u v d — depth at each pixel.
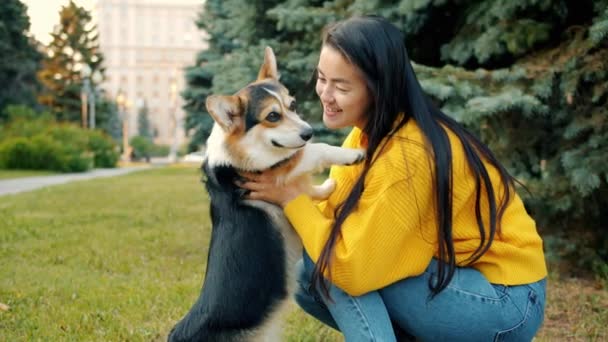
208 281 2.54
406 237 2.19
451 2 5.50
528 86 4.60
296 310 3.98
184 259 5.76
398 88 2.26
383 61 2.24
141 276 5.02
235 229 2.56
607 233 5.08
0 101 32.31
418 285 2.30
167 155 55.09
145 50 81.44
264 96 2.92
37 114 32.31
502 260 2.29
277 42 7.30
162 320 3.84
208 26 21.48
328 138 7.96
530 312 2.28
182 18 82.56
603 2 4.33
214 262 2.55
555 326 3.74
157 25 82.06
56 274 5.02
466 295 2.24
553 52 4.61
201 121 21.19
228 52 21.22
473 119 4.52
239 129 2.79
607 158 4.35
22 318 3.82
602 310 3.97
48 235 6.89
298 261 2.70
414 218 2.18
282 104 2.93
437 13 5.66
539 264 2.34
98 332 3.58
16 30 31.42
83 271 5.17
